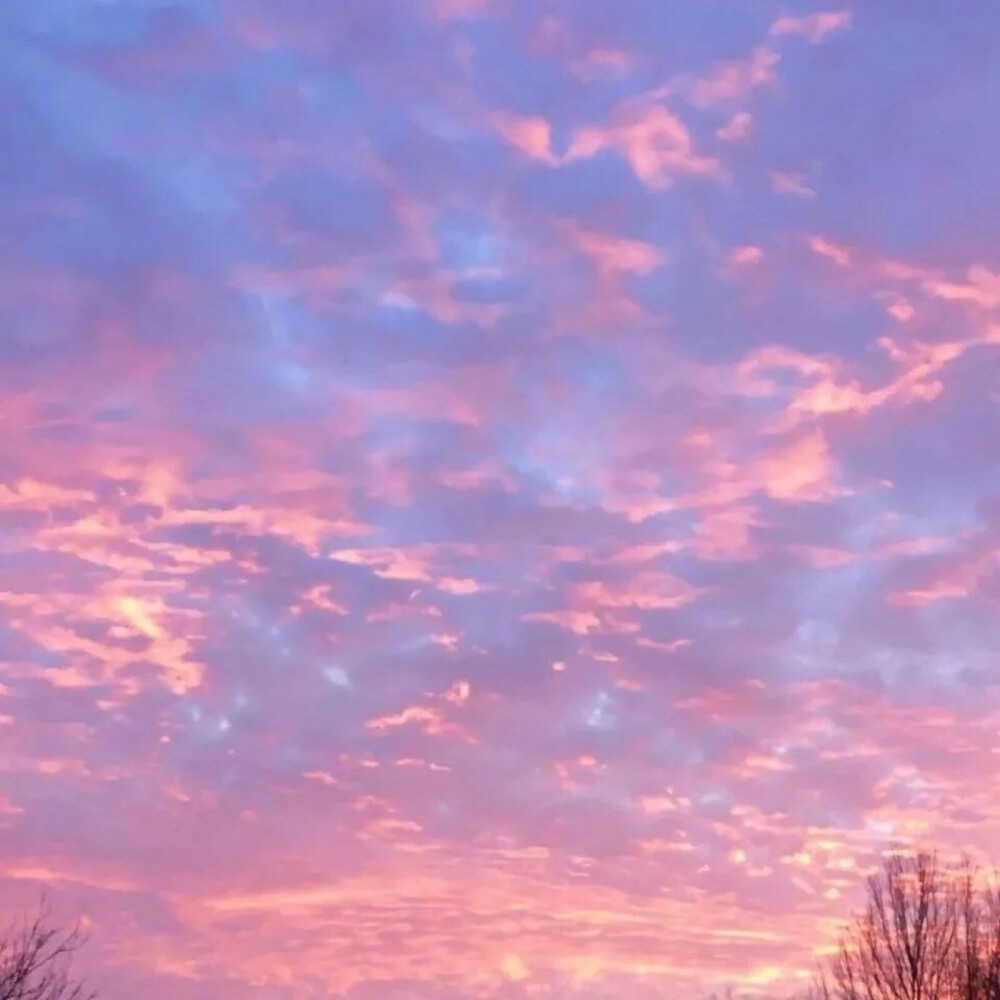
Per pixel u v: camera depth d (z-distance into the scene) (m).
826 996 40.72
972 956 39.31
